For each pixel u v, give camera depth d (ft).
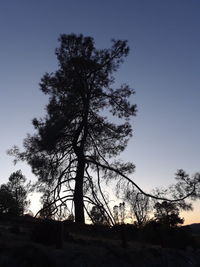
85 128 101.24
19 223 62.80
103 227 79.15
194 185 88.79
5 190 108.88
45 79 105.50
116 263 41.19
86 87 103.55
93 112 106.63
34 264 32.22
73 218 90.17
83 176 96.53
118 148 105.70
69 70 103.60
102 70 106.11
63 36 107.24
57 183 95.25
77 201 91.50
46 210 88.53
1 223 63.98
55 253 36.47
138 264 44.21
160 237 62.75
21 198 117.08
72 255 37.17
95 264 38.40
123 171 100.07
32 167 99.25
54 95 105.81
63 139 100.94
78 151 99.04
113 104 107.45
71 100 102.68
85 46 107.04
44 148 98.73
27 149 101.40
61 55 106.93
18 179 133.49
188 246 64.85
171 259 51.57
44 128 98.22
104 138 105.50
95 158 102.78
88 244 48.39
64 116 100.68
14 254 32.37
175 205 87.66
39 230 44.52
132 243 62.85
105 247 44.98
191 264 54.75
